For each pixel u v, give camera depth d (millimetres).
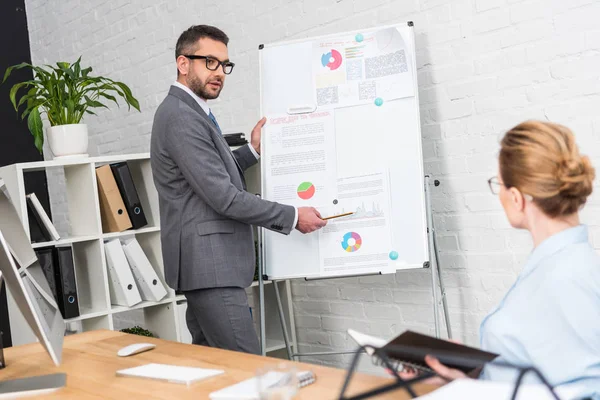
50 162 2838
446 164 2791
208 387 1301
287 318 3396
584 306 1140
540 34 2455
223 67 2527
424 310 2932
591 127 2354
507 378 1195
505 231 2633
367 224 2641
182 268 2418
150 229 3113
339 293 3262
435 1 2746
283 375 989
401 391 1179
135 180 3281
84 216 3037
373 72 2693
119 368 1530
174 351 1648
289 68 2818
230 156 2477
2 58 4938
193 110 2408
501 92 2588
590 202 2375
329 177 2709
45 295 1603
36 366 1639
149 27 4062
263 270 2785
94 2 4457
